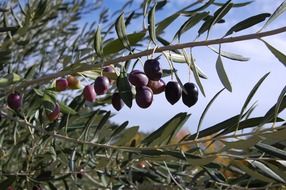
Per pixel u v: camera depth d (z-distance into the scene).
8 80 0.50
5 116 0.56
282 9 0.38
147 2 0.44
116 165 0.60
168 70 0.49
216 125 0.44
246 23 0.39
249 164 0.46
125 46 0.43
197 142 0.44
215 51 0.40
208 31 0.40
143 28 0.45
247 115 0.42
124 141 0.58
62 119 0.58
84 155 0.61
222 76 0.39
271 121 0.40
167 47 0.41
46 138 0.61
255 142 0.40
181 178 0.64
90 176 0.74
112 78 0.48
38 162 0.66
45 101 0.51
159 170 0.63
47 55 0.84
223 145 0.46
